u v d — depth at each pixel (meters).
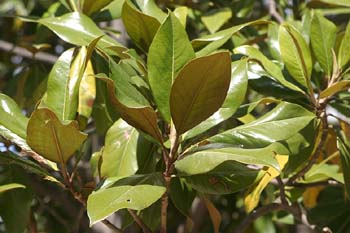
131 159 1.60
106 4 1.81
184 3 2.14
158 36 1.43
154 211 1.62
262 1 2.64
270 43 1.81
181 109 1.37
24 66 2.18
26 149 1.53
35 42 2.17
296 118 1.45
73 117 1.51
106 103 1.66
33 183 1.95
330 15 2.54
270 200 1.96
